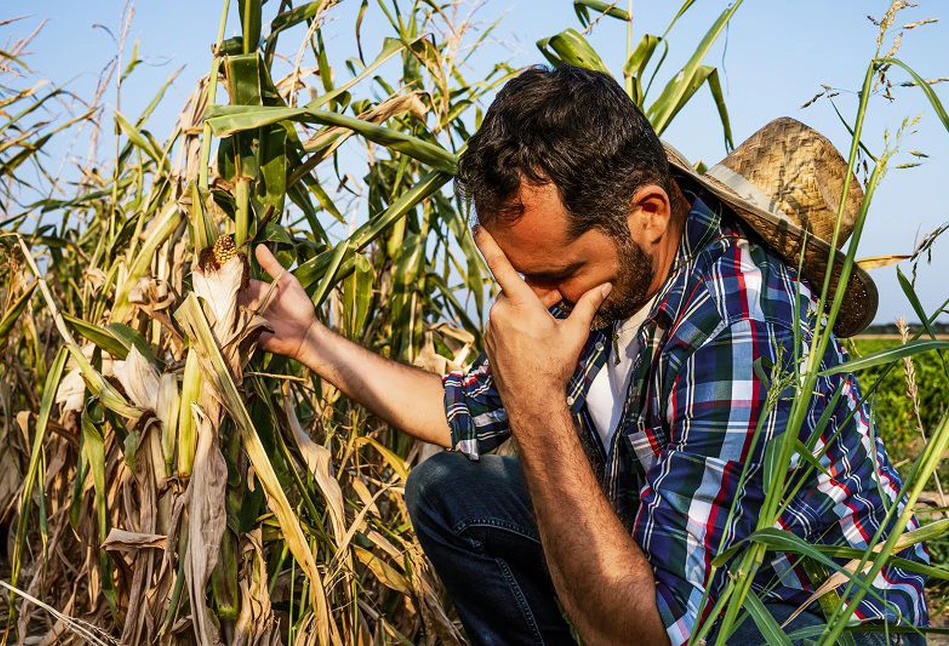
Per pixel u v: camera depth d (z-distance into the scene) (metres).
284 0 2.02
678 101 2.12
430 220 2.88
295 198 2.19
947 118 1.18
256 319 1.81
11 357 2.83
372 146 2.70
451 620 2.43
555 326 1.53
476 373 2.06
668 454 1.48
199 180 1.86
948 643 2.38
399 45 2.20
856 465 1.53
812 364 1.24
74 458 2.35
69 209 3.41
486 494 1.93
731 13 2.08
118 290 2.00
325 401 2.40
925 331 1.30
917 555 1.56
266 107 1.79
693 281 1.57
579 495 1.48
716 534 1.40
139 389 1.83
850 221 1.64
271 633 1.94
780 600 1.49
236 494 1.87
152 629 1.83
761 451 1.42
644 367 1.61
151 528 1.85
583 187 1.45
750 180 1.65
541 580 1.95
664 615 1.35
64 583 2.23
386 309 2.77
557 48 2.28
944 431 1.13
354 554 2.11
